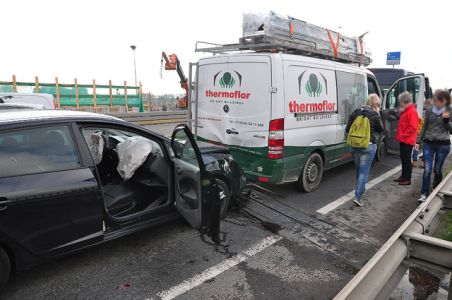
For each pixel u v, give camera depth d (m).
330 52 5.77
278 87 4.51
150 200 3.87
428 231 2.57
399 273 1.88
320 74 5.25
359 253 3.58
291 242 3.79
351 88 6.11
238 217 4.44
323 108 5.36
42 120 2.95
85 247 3.05
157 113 14.82
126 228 3.37
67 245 2.93
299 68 4.82
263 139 4.65
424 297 2.85
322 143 5.42
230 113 5.00
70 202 2.88
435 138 5.05
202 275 3.11
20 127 2.81
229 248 3.62
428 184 5.17
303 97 4.92
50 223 2.80
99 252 3.48
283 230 4.07
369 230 4.16
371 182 6.21
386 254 1.76
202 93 5.38
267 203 4.95
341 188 5.77
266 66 4.54
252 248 3.63
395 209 4.88
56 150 2.95
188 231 3.97
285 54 4.65
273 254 3.51
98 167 3.96
